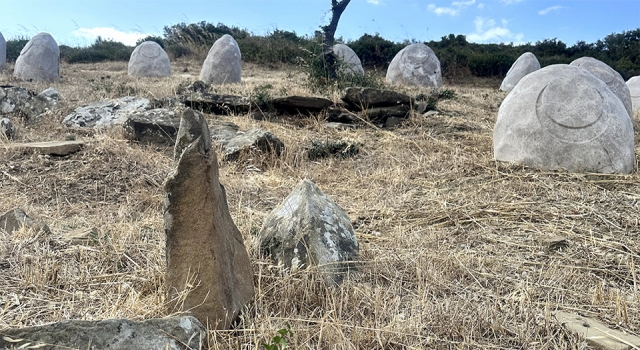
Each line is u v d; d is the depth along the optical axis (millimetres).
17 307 2906
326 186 5809
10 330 2207
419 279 3293
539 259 3900
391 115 8812
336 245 3426
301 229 3426
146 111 7414
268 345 2350
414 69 15875
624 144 5809
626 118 5996
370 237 4199
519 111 6016
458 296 3232
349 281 3227
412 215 4820
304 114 8844
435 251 3902
